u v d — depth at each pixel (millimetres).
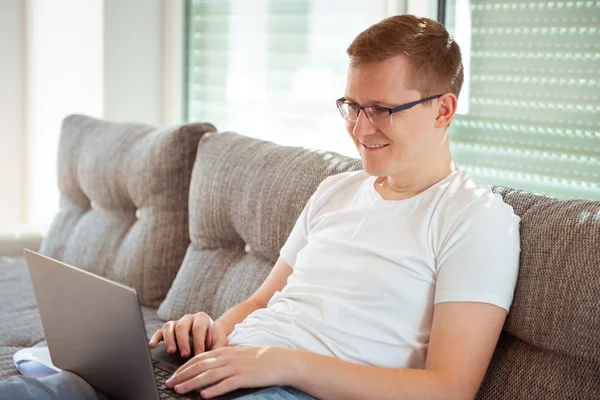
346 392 1206
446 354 1195
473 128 2006
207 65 2885
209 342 1398
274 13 2588
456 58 1357
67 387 1280
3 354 1793
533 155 1876
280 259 1585
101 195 2340
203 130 2146
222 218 1911
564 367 1203
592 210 1244
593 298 1167
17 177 3477
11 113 3426
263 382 1206
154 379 1159
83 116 2605
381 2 2211
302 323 1348
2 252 2607
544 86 1839
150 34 2936
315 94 2469
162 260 2113
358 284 1328
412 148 1316
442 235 1279
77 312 1269
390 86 1288
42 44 3254
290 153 1830
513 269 1245
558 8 1796
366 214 1398
